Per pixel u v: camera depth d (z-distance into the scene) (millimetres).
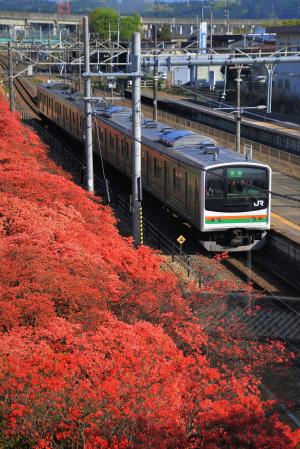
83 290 13102
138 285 15391
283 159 43062
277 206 31922
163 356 11539
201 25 64500
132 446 8969
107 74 24125
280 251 25672
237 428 9867
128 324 12789
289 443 9469
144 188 32969
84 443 9031
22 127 44625
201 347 14820
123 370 10336
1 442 9305
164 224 30719
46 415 9383
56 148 49156
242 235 25703
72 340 11250
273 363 15883
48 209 20281
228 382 12281
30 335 11445
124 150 36406
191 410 10078
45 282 13156
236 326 17625
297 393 14508
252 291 20953
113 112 41062
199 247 26938
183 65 22938
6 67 93438
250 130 52562
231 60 22234
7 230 18109
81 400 9594
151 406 9539
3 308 11969
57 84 61219
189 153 27484
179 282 19109
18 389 9539
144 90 84938
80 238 17750
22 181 23078
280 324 18641
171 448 9234
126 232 27797
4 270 13461
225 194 25141
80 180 37375
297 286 22234
